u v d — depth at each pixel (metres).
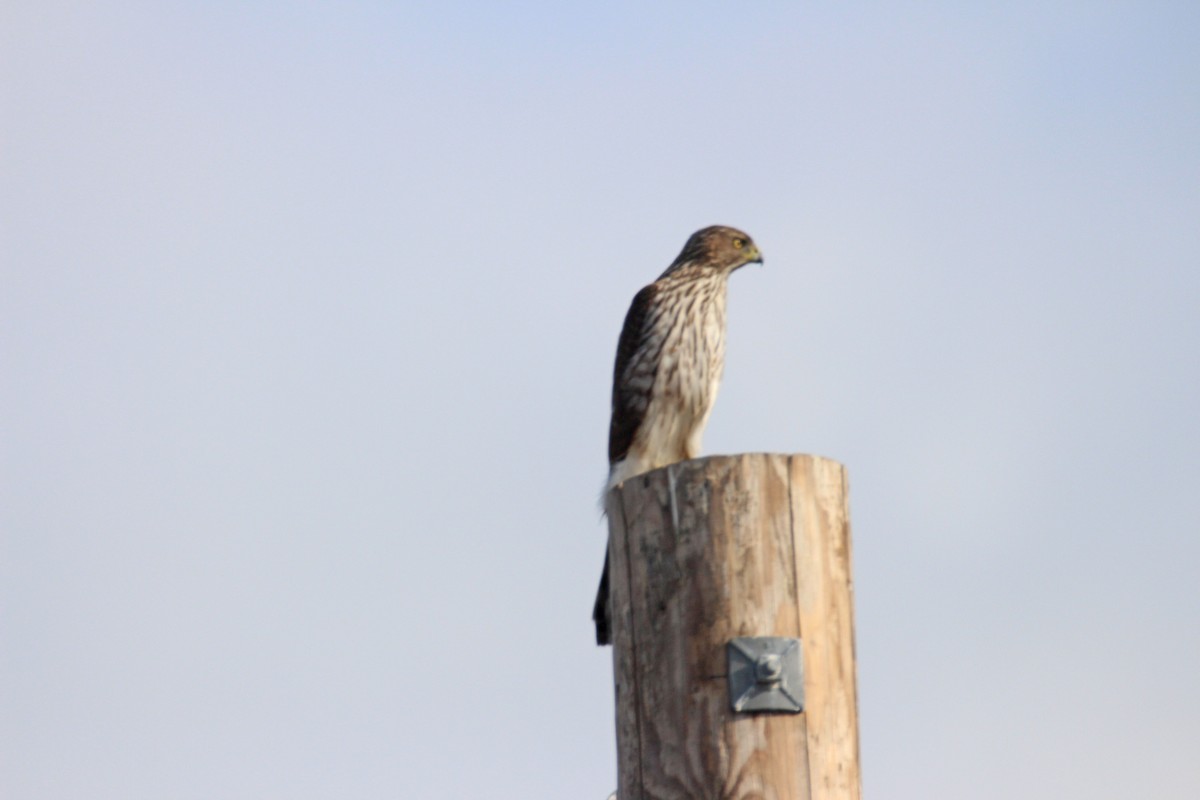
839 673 8.73
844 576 8.93
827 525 8.87
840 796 8.56
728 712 8.48
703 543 8.70
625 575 9.03
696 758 8.49
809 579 8.70
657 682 8.72
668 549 8.78
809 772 8.45
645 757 8.73
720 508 8.72
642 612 8.87
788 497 8.77
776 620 8.59
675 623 8.69
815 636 8.66
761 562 8.65
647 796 8.66
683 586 8.70
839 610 8.84
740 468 8.77
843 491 9.07
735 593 8.61
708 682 8.54
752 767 8.41
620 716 9.03
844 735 8.68
